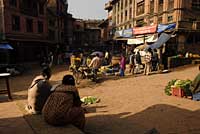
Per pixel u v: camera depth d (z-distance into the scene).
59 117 4.57
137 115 6.94
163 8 27.73
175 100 8.62
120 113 7.22
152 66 17.78
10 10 24.53
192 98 8.67
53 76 18.59
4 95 10.48
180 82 9.44
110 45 45.44
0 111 7.02
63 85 5.00
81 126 5.03
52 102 4.71
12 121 5.32
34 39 29.66
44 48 34.22
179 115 6.76
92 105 8.38
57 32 44.88
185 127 5.77
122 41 33.06
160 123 6.12
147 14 31.42
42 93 6.15
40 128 4.52
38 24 31.95
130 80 14.38
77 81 14.27
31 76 19.25
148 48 18.36
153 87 11.60
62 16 49.12
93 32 73.00
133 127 5.89
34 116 5.59
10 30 24.55
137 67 17.92
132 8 37.16
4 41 22.86
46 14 34.72
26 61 27.95
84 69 15.03
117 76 16.52
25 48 27.80
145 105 8.04
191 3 25.25
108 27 53.75
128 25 39.09
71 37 58.62
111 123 6.25
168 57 18.94
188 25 23.09
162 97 9.22
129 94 10.14
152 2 30.45
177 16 24.91
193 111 7.14
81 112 5.00
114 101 8.91
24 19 27.81
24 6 27.97
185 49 23.16
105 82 14.17
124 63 16.53
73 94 4.91
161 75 15.62
